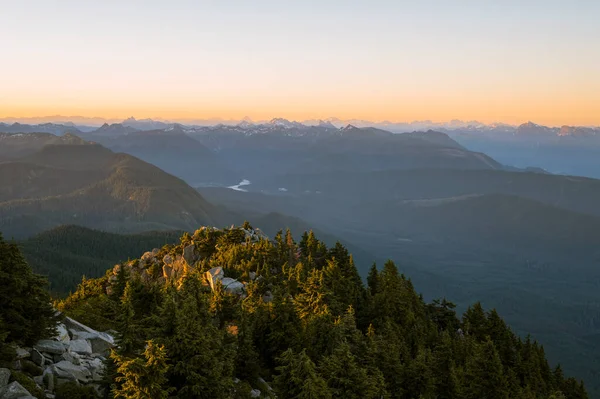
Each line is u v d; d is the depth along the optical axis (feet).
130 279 251.80
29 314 142.00
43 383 123.03
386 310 276.00
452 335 312.91
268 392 167.12
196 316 143.13
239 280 287.89
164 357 109.70
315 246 358.84
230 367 139.13
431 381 191.21
